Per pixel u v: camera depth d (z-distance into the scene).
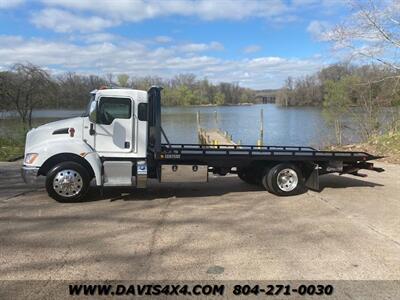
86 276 4.84
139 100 8.63
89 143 8.51
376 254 5.65
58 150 8.23
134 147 8.64
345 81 26.33
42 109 26.56
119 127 8.58
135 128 8.63
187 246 5.88
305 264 5.27
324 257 5.52
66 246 5.82
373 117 24.38
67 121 8.58
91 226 6.78
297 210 8.04
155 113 8.91
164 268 5.10
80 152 8.29
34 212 7.62
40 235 6.29
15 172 12.72
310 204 8.55
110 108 8.55
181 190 9.97
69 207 8.04
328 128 29.44
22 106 25.80
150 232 6.50
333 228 6.84
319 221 7.25
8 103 25.62
